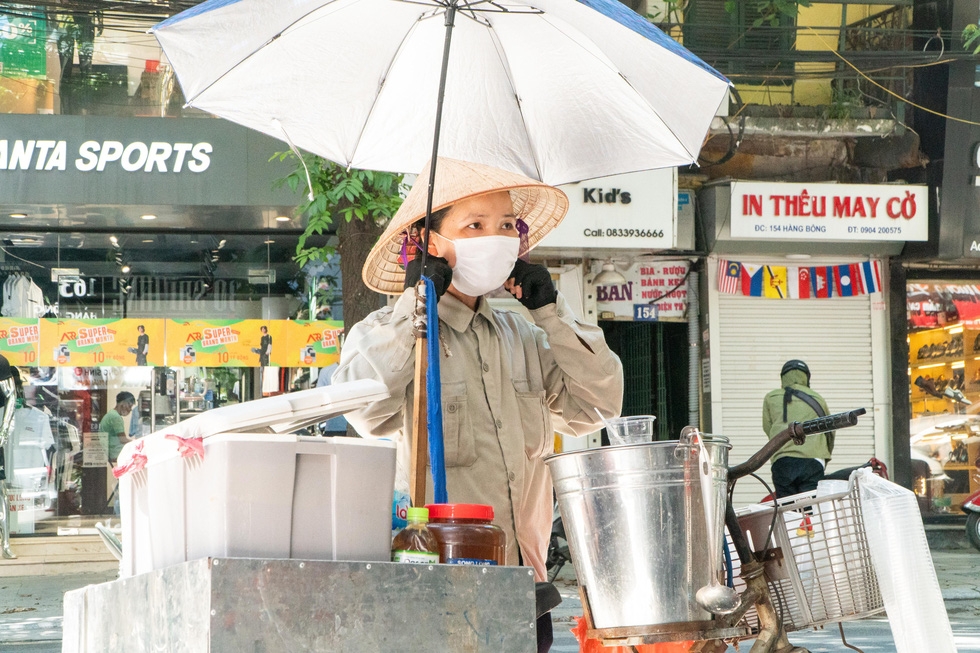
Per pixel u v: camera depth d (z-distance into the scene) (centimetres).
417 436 302
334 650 222
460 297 362
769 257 1419
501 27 360
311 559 233
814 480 1087
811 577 341
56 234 1327
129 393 1327
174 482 250
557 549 1068
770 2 1391
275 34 335
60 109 1270
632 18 318
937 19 1367
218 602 215
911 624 329
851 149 1424
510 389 360
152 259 1336
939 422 1459
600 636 277
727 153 1316
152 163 1209
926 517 1441
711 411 1405
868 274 1433
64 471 1312
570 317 364
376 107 376
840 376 1437
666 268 1415
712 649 311
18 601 1110
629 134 371
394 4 348
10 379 1310
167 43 325
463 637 231
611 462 273
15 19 1252
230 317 1340
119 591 263
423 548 247
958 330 1461
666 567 269
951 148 1348
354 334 346
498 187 336
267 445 235
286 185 1215
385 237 342
